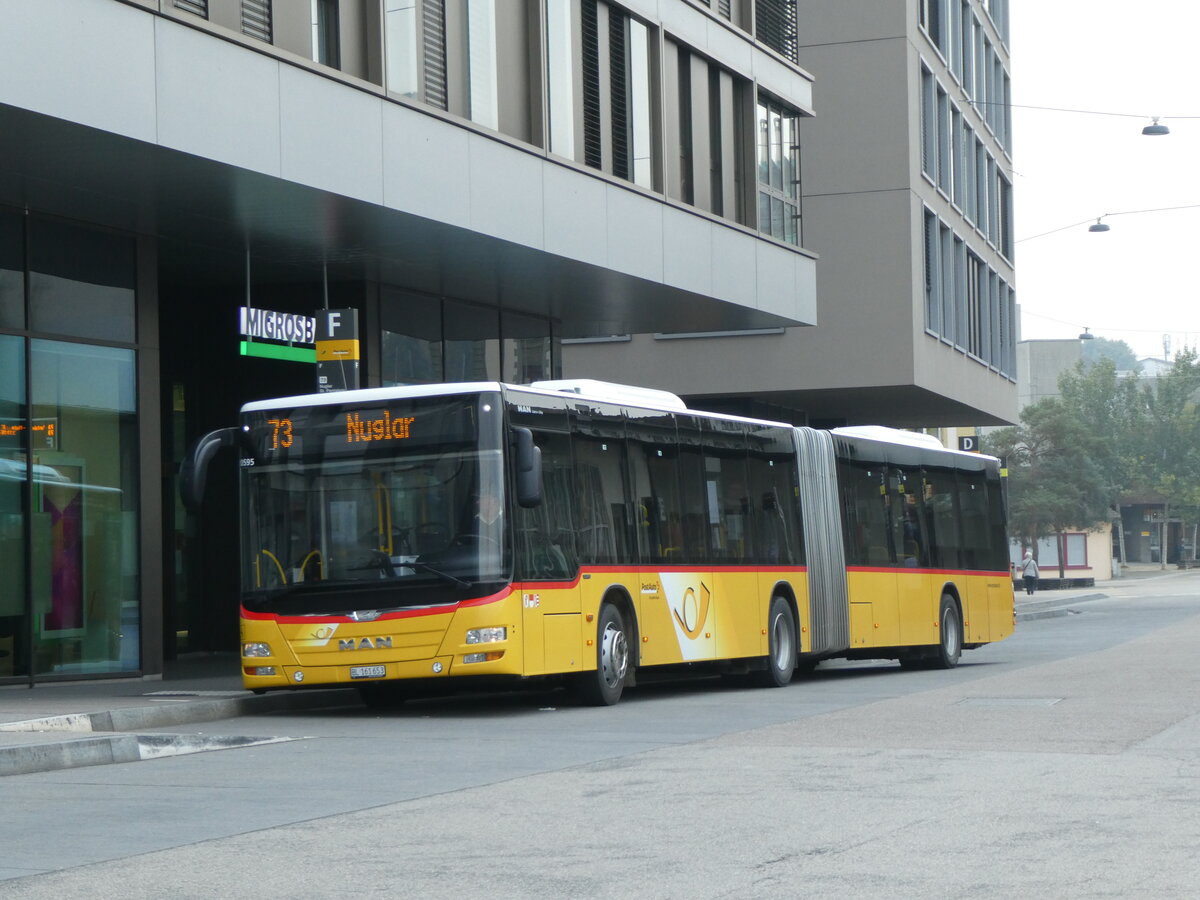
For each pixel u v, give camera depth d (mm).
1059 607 49125
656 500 18359
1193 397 124438
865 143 39844
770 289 30531
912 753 11828
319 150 19375
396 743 13414
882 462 24094
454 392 15906
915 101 40562
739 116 31297
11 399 19344
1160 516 120938
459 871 7496
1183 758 11281
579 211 24562
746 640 19938
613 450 17688
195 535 26750
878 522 23719
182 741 13422
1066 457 83625
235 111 18156
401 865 7672
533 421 16312
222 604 26719
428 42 22234
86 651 20188
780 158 33219
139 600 20859
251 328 20500
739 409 42562
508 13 24062
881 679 21953
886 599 23547
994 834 8242
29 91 15727
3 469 19203
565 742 13242
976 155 51219
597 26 26391
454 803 9703
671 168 28500
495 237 22547
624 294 27609
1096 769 10734
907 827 8508
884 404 45062
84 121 16297
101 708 15461
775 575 20828
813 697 18203
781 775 10703
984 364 49562
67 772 11805
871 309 39719
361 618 15742
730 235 29188
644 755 12094
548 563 16219
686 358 40688
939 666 25094
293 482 16250
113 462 20703
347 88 19875
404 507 15859
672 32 28453
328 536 16047
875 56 39875
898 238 39625
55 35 16000
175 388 26172
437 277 25312
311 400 16359
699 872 7363
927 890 6848
